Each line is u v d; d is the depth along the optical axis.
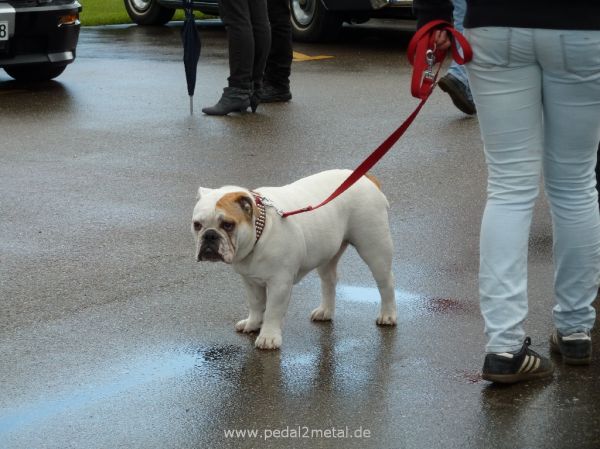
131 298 6.64
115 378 5.45
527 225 5.09
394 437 4.76
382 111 12.55
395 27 20.91
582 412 4.98
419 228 8.13
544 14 4.68
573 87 4.85
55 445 4.73
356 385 5.34
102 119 12.18
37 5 13.49
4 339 5.97
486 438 4.74
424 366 5.56
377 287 6.75
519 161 5.00
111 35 19.48
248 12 12.18
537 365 5.29
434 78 5.29
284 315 5.86
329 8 17.84
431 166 9.99
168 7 20.50
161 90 13.91
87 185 9.39
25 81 14.59
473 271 7.16
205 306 6.50
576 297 5.40
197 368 5.57
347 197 5.92
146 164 10.15
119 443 4.75
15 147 10.85
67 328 6.14
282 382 5.39
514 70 4.87
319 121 12.05
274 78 13.11
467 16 4.92
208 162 10.23
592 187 5.23
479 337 5.95
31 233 8.03
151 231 8.06
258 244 5.54
